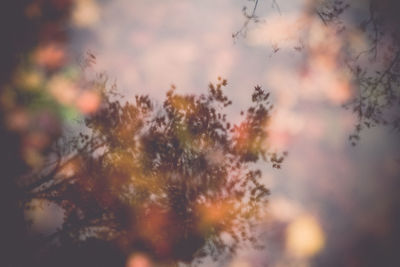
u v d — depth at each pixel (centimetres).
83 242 383
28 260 370
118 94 490
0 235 381
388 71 491
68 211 400
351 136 445
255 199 406
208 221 391
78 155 434
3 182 413
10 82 484
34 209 399
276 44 530
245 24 555
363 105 467
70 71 506
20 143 441
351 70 497
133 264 372
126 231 388
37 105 470
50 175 421
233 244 381
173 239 383
